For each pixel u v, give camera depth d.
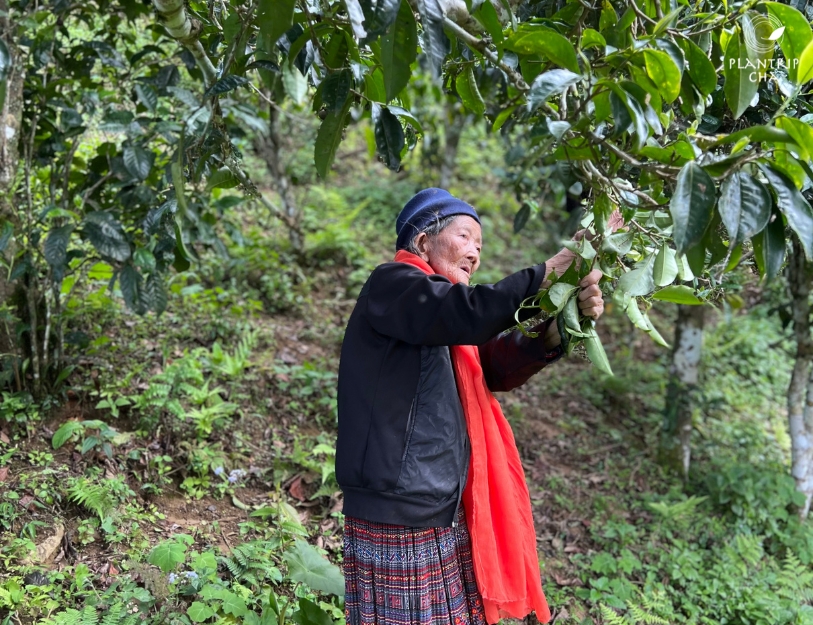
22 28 2.50
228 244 4.55
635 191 1.31
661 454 4.04
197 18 1.72
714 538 3.42
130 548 2.34
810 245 1.10
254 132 4.52
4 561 2.08
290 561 2.31
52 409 2.75
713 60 1.62
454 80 1.79
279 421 3.34
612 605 2.77
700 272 1.26
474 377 1.78
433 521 1.65
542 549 3.14
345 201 6.11
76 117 2.66
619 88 1.18
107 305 3.40
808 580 3.13
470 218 1.78
